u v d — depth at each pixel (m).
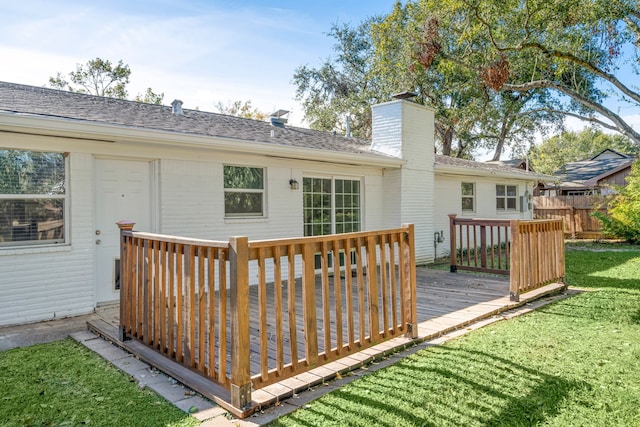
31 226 5.02
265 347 2.85
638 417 2.64
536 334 4.39
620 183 21.22
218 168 6.85
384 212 9.98
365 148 10.20
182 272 3.26
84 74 24.95
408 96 10.03
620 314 5.24
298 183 8.04
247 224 7.23
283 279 7.85
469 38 8.30
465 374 3.31
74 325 4.88
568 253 12.30
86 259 5.41
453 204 12.17
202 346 3.06
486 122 19.52
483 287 6.95
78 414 2.74
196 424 2.57
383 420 2.59
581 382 3.16
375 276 3.77
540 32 7.91
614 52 7.42
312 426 2.53
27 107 5.00
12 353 4.00
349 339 3.48
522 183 15.58
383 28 17.36
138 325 3.87
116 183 5.84
